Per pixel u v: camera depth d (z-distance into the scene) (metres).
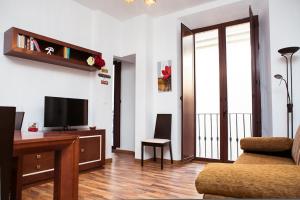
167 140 3.97
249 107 4.29
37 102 3.33
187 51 4.39
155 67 4.60
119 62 5.82
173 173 3.40
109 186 2.74
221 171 0.96
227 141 4.20
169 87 4.39
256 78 3.74
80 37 4.04
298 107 2.84
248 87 4.30
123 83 5.75
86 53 3.96
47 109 3.28
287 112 2.83
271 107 3.10
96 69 4.07
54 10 3.62
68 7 3.85
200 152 4.76
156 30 4.65
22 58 3.17
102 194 2.46
